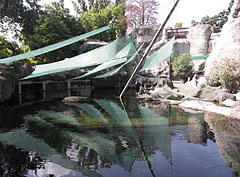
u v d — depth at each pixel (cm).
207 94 1074
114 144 452
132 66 2161
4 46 1973
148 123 641
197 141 457
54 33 2095
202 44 2283
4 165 354
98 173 317
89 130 572
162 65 2219
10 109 938
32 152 412
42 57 2148
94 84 2180
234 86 1123
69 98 1207
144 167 333
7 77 1109
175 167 329
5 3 1995
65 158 378
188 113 780
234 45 1223
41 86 1738
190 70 1814
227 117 693
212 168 323
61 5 2891
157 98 1188
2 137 512
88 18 3036
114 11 3116
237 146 420
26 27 2298
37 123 663
